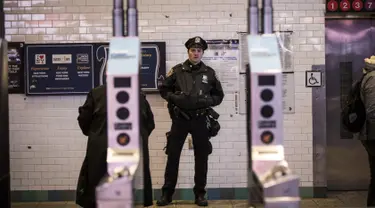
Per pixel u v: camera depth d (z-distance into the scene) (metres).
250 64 3.26
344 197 6.52
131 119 3.22
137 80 3.20
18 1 6.33
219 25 6.36
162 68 6.31
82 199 4.54
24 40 6.35
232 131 6.42
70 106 6.40
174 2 6.34
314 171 6.46
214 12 6.36
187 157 6.44
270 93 3.23
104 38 6.36
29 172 6.42
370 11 6.39
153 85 6.31
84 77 6.32
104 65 6.32
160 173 6.42
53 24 6.34
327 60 6.77
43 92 6.33
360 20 6.71
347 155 6.79
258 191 3.24
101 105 4.54
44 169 6.43
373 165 5.34
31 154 6.41
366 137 5.23
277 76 3.22
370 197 5.40
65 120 6.40
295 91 6.41
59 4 6.34
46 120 6.40
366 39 6.74
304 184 6.47
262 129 3.25
